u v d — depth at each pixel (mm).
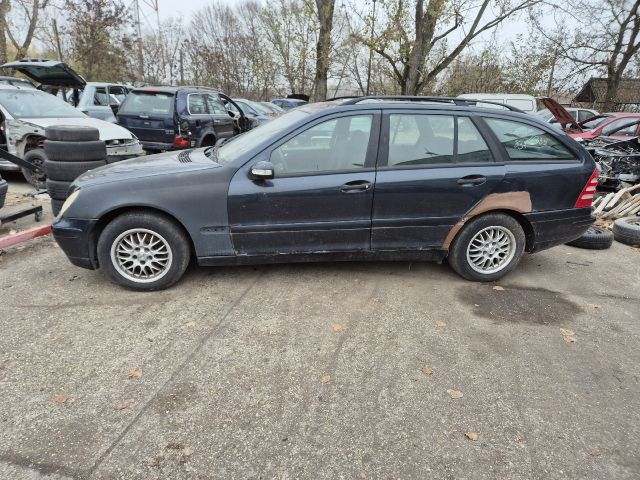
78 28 21891
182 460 2133
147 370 2777
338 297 3820
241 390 2633
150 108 8625
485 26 17656
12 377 2658
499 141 3963
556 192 4055
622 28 21609
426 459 2197
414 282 4164
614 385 2828
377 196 3766
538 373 2912
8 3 21562
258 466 2117
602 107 23562
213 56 30141
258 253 3816
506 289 4129
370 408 2529
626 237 5664
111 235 3605
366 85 24906
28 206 5605
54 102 8133
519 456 2240
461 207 3914
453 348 3146
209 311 3512
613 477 2143
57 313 3400
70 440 2217
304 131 3705
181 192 3576
